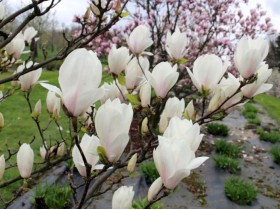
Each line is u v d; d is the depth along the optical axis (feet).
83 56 3.61
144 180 25.13
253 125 45.06
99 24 7.36
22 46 8.41
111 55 6.24
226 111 5.59
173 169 3.68
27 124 32.73
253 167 31.35
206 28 30.27
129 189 3.99
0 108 38.29
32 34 9.80
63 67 3.61
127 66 6.18
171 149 3.67
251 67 5.17
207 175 28.25
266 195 26.23
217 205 23.94
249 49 5.14
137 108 5.55
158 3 26.73
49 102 6.93
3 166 5.23
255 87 5.39
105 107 3.68
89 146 4.10
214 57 5.38
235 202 24.38
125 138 3.71
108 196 21.75
